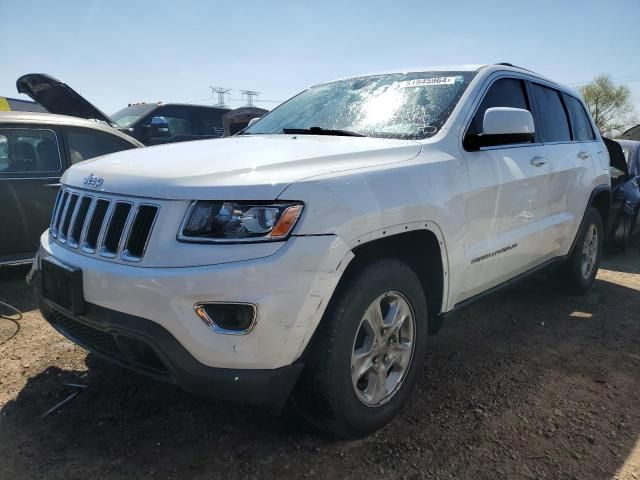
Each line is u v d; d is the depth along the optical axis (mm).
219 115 11266
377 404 2656
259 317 2090
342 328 2357
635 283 5727
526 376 3385
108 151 5414
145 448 2549
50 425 2715
